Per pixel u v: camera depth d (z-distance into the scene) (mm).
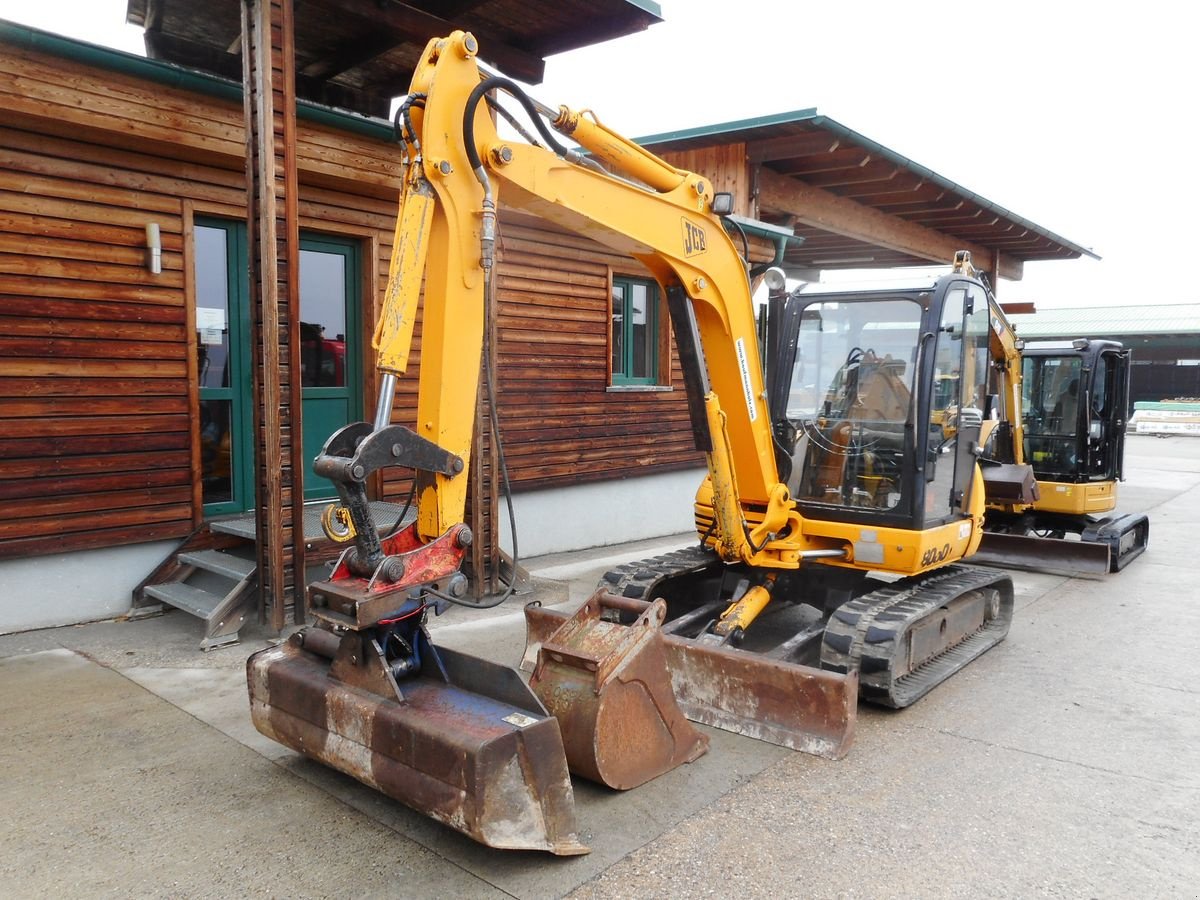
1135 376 32531
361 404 7102
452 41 3193
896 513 4738
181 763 3633
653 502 9633
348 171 6246
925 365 4660
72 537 5422
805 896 2773
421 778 2877
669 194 4195
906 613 4453
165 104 5355
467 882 2818
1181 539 10039
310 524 6074
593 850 3021
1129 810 3383
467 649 5316
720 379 4777
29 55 4832
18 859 2908
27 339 5203
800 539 5023
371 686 3158
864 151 9102
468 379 3299
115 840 3037
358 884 2795
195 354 5934
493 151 3303
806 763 3766
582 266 8492
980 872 2924
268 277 5078
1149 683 4922
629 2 6352
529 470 8133
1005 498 7777
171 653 5000
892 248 12477
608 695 3348
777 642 5668
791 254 15125
